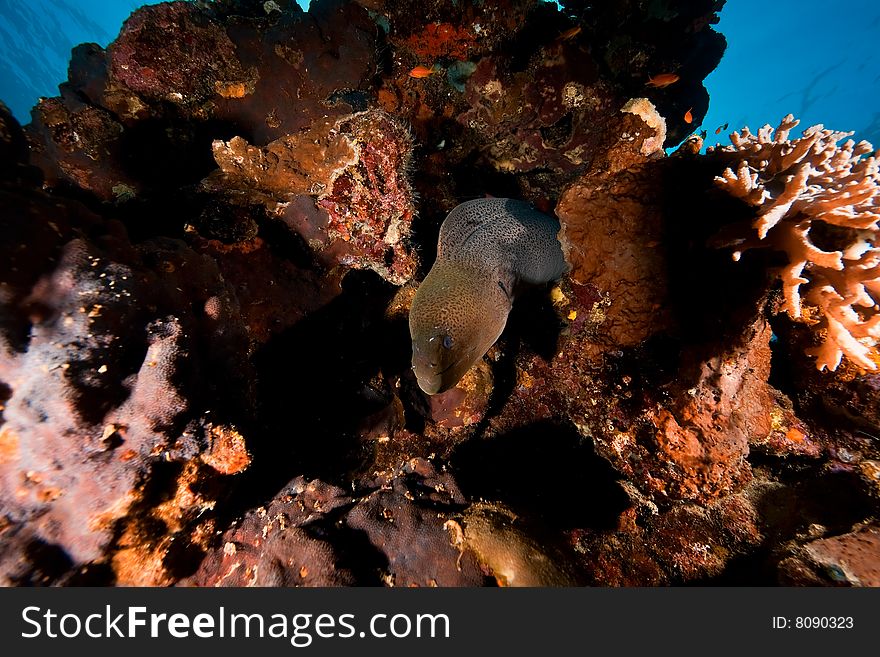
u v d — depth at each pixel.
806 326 0.69
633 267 0.67
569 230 0.71
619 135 0.68
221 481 0.54
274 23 1.01
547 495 0.74
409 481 0.65
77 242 0.46
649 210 0.66
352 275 0.86
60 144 0.95
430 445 0.83
